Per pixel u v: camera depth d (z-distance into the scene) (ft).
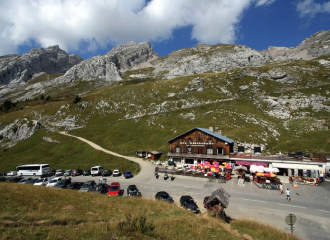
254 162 167.32
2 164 256.93
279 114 325.21
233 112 330.54
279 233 62.64
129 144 264.93
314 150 196.44
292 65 522.06
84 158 239.09
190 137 198.70
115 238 43.04
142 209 75.00
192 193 121.08
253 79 471.62
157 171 174.09
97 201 80.94
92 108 398.83
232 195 116.67
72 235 42.98
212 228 58.49
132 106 395.14
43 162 246.47
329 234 73.15
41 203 68.64
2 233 40.63
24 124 348.18
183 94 421.59
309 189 125.70
